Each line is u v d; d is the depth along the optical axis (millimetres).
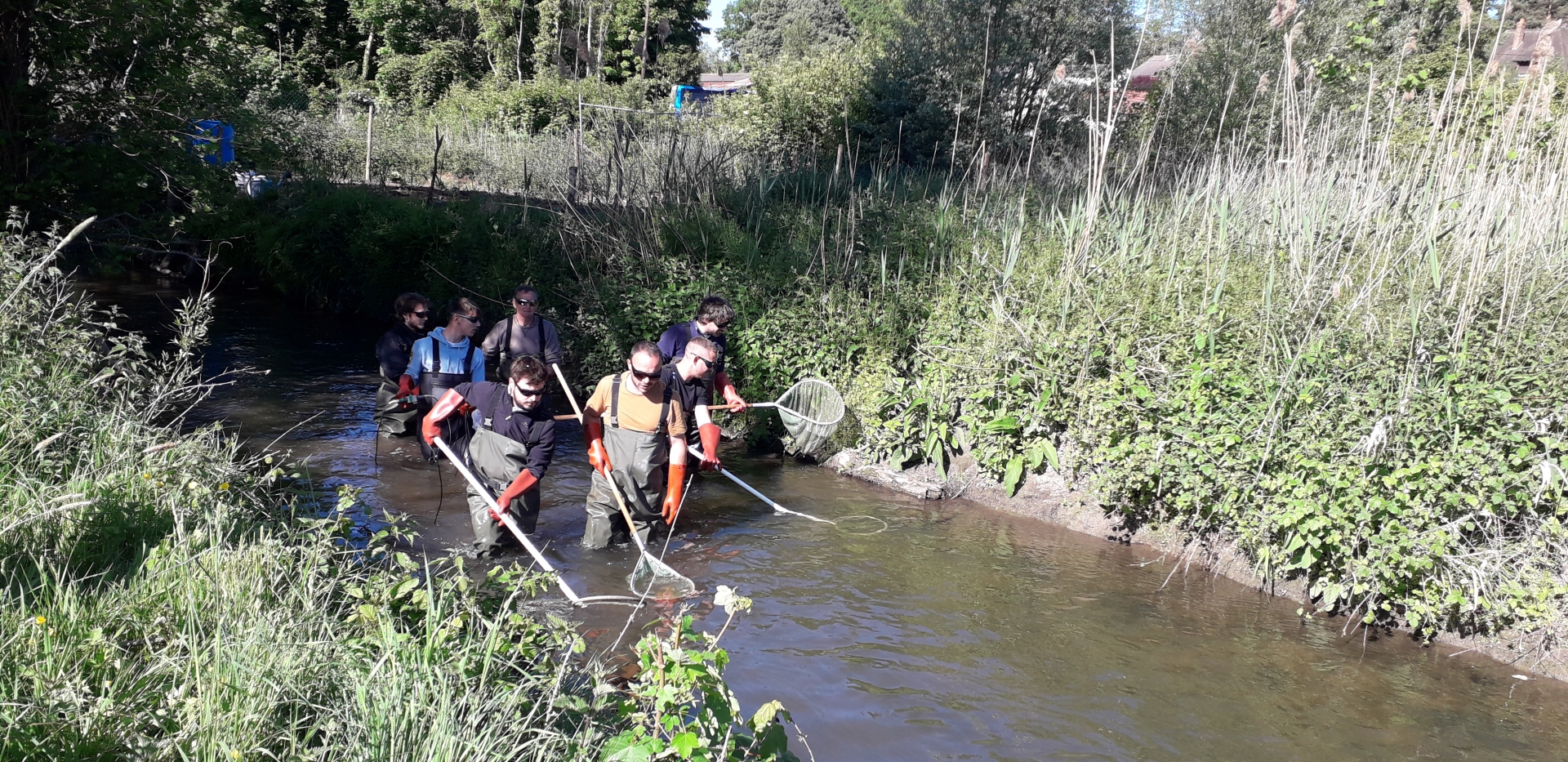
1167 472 6691
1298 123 8320
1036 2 19125
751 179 12875
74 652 3361
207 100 11945
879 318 9141
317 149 20828
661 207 11547
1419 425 5723
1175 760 4430
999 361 7938
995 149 16172
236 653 3436
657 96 40250
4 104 9914
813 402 8492
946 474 8141
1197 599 6203
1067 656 5359
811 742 4414
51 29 10055
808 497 7926
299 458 7770
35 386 5371
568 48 40062
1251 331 6922
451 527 6613
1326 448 5879
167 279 17062
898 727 4574
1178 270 8000
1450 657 5523
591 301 11016
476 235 13508
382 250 14078
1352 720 4832
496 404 6215
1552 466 5340
